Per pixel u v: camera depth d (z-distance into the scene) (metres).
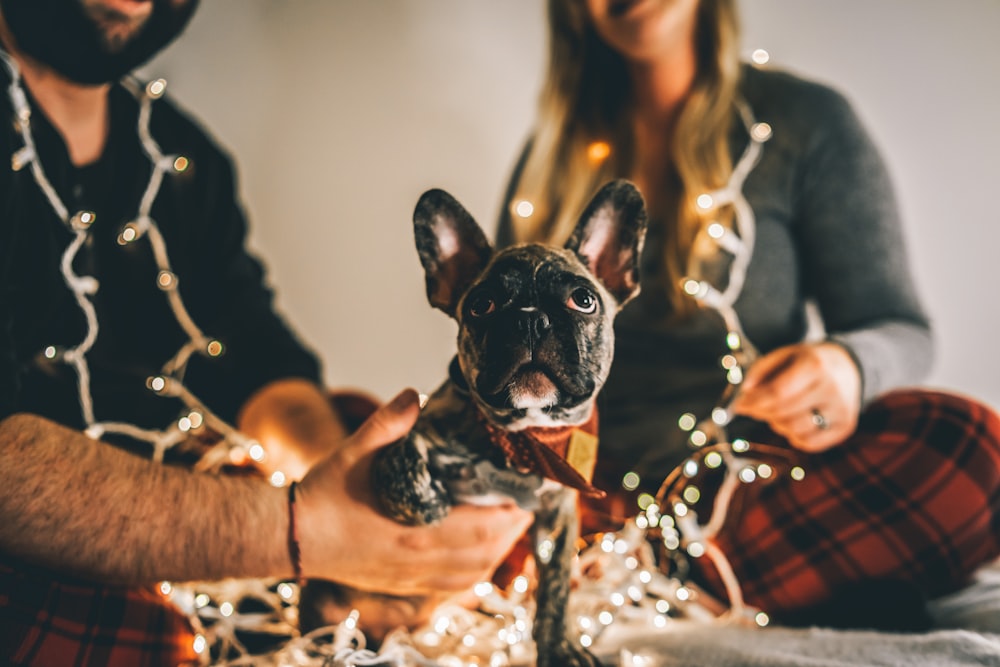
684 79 1.22
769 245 1.17
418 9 1.56
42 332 0.94
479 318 0.71
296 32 1.56
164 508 0.75
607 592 0.92
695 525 1.01
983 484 0.96
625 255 0.79
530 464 0.73
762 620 0.98
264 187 1.56
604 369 0.72
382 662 0.80
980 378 1.56
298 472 1.03
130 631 0.78
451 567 0.80
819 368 0.96
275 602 0.94
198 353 1.18
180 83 1.52
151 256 1.08
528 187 1.30
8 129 0.87
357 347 1.58
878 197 1.17
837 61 1.54
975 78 1.53
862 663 0.79
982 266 1.55
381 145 1.57
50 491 0.72
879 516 0.96
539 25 1.55
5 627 0.72
